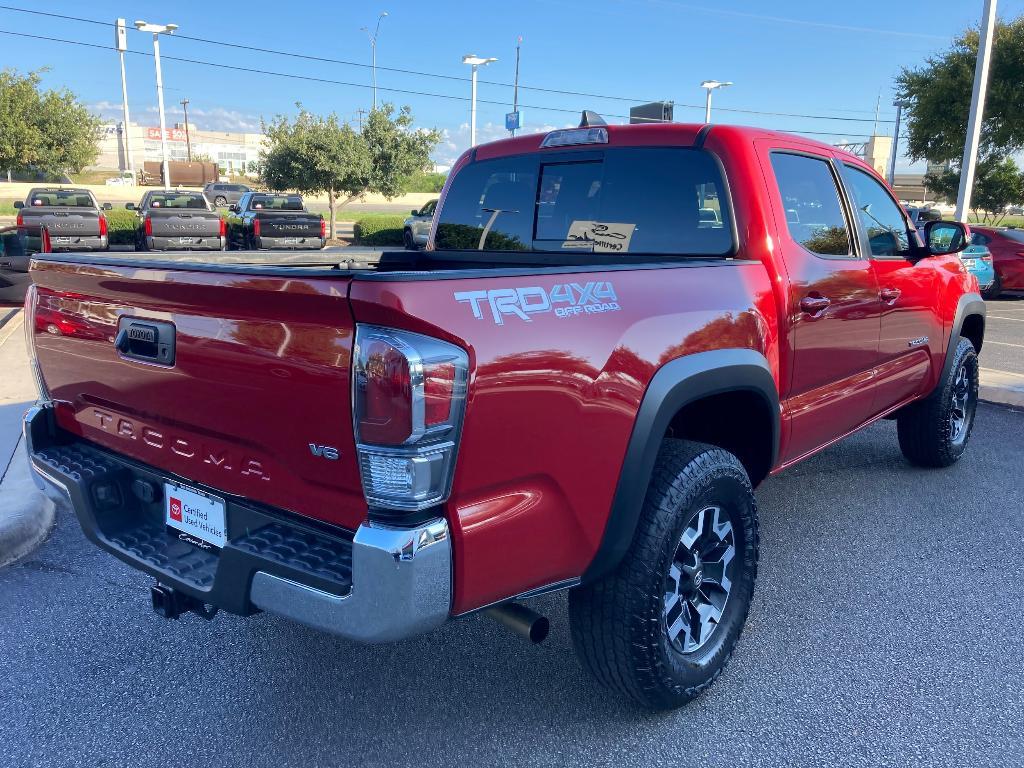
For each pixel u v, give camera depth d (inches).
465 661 126.5
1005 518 184.1
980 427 260.7
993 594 148.5
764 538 172.9
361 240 1081.4
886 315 163.0
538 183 156.3
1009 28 941.2
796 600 145.9
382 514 79.3
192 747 105.6
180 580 96.3
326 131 1080.8
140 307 98.4
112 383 105.6
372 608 78.7
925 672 123.6
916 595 147.9
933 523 181.0
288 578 84.7
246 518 94.6
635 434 97.6
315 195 1149.1
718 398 124.6
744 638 133.2
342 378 78.7
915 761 103.6
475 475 81.4
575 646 107.1
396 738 107.9
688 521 105.6
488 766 102.8
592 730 109.9
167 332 95.0
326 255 166.4
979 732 109.3
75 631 133.7
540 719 112.1
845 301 146.5
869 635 134.3
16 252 439.2
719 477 108.7
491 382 81.1
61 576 152.9
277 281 79.9
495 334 81.8
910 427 207.9
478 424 80.4
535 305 87.1
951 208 2063.2
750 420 130.1
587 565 96.7
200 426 95.3
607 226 145.7
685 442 112.3
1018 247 627.5
